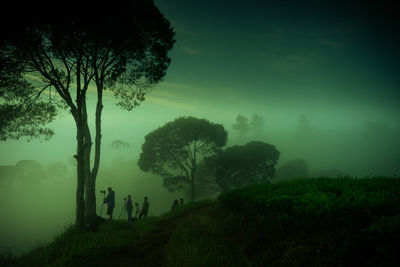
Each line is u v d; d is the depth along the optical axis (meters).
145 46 12.93
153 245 7.66
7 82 11.25
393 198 4.33
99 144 12.65
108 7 10.45
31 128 13.68
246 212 7.34
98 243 7.63
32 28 10.09
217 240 6.45
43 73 11.02
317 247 4.19
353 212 4.05
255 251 5.23
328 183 7.21
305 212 4.86
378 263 3.06
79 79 11.08
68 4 9.64
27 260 7.60
